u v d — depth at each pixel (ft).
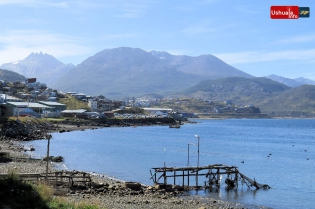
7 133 374.22
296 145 460.55
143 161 270.67
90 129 620.49
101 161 260.21
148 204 130.93
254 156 332.60
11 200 97.19
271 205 150.41
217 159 302.04
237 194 168.45
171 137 531.09
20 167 193.77
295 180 211.61
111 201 130.62
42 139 405.39
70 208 98.63
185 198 151.84
